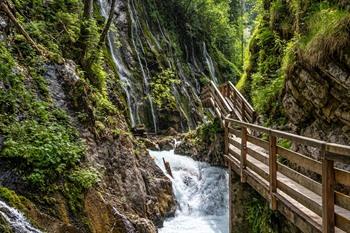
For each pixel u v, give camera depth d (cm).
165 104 2319
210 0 3341
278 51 1356
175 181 1377
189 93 2769
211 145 1568
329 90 837
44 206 687
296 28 1130
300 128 978
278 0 1424
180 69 2888
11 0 1102
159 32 2912
